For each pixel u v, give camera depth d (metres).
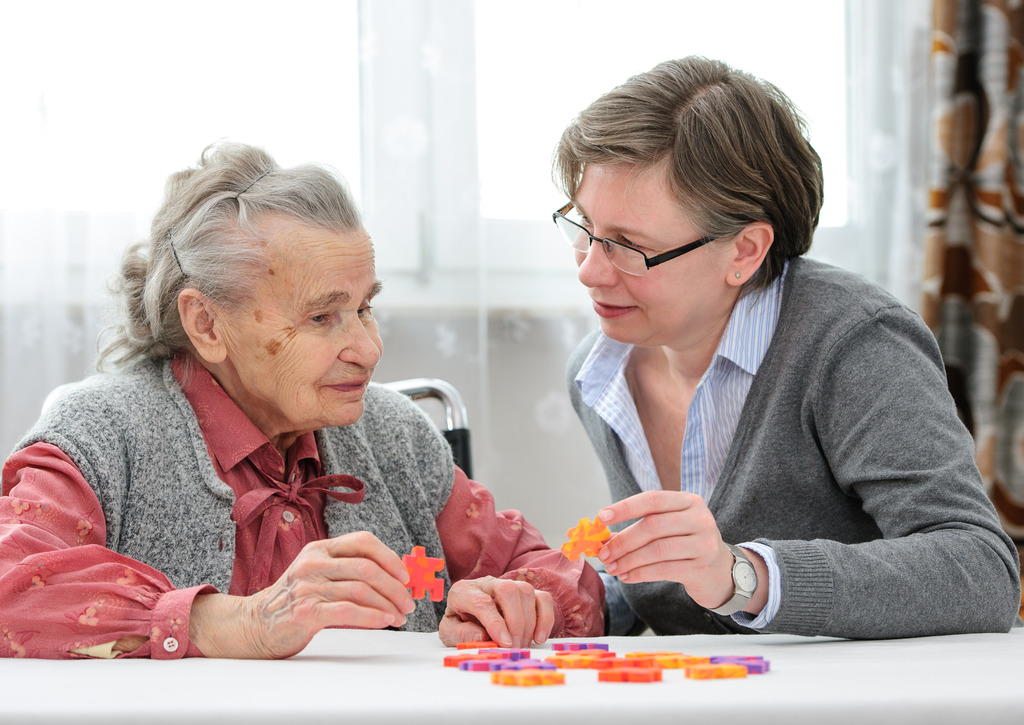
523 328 2.28
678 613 1.39
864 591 0.96
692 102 1.22
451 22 2.20
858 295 1.25
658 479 1.45
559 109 2.26
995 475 2.35
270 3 2.12
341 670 0.75
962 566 1.00
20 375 1.97
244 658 0.86
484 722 0.55
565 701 0.57
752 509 1.28
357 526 1.29
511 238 2.28
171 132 2.05
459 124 2.20
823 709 0.56
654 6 2.27
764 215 1.26
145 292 1.23
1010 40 2.37
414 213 2.18
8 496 1.00
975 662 0.76
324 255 1.15
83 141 2.02
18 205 1.97
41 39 2.00
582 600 1.27
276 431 1.26
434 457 1.44
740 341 1.30
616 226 1.23
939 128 2.31
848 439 1.17
